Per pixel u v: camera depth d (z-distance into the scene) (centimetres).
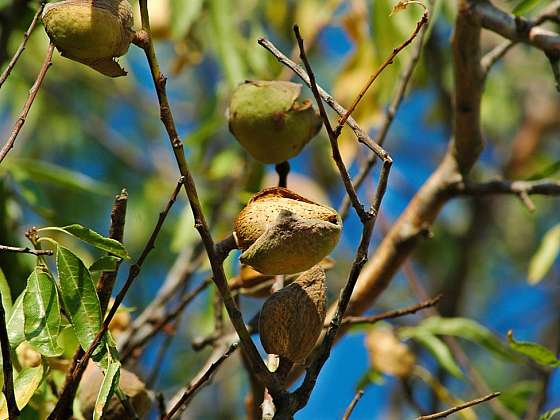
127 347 515
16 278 535
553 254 679
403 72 531
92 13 344
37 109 971
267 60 749
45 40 863
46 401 423
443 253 1023
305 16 806
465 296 1013
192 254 639
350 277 345
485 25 482
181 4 672
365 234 341
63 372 433
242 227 348
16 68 930
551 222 1128
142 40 345
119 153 1030
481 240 1036
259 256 340
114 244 364
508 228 1121
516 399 613
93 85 1061
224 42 700
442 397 605
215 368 365
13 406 343
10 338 387
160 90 332
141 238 980
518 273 1139
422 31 530
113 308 352
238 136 416
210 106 756
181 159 332
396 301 1020
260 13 852
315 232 338
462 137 522
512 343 447
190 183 334
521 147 1051
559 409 466
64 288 365
